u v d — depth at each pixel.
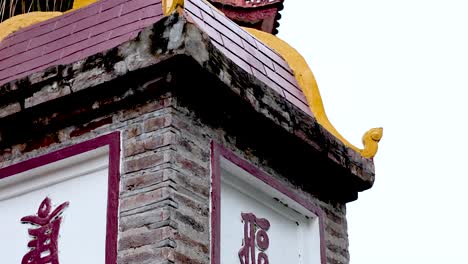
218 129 7.43
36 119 7.50
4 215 7.53
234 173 7.52
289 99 8.60
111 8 8.16
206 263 6.82
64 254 7.08
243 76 7.45
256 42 8.89
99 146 7.17
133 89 7.14
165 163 6.83
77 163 7.29
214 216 7.02
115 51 7.19
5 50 8.58
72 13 8.48
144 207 6.75
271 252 7.79
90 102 7.32
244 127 7.60
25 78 7.52
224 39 8.23
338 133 8.70
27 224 7.38
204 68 7.02
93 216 7.05
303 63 9.15
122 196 6.90
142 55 7.03
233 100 7.38
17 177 7.47
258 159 7.78
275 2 11.69
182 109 7.13
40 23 8.67
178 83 7.04
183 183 6.87
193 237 6.78
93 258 6.90
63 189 7.33
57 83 7.38
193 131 7.15
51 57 8.06
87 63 7.29
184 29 6.93
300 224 8.24
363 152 8.81
